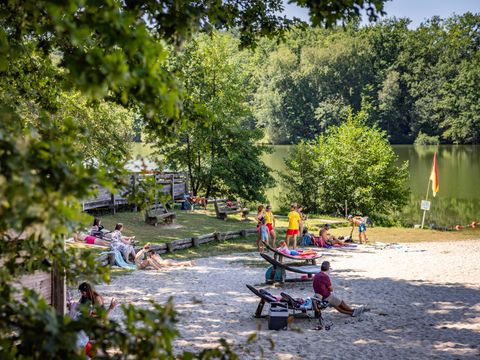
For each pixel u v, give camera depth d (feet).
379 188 119.65
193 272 59.82
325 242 81.20
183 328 39.50
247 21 28.48
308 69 400.26
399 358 34.63
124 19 11.31
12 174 10.36
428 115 391.04
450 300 50.42
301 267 57.31
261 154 121.19
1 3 15.25
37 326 11.42
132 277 56.08
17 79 27.96
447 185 203.00
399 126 409.69
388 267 65.92
